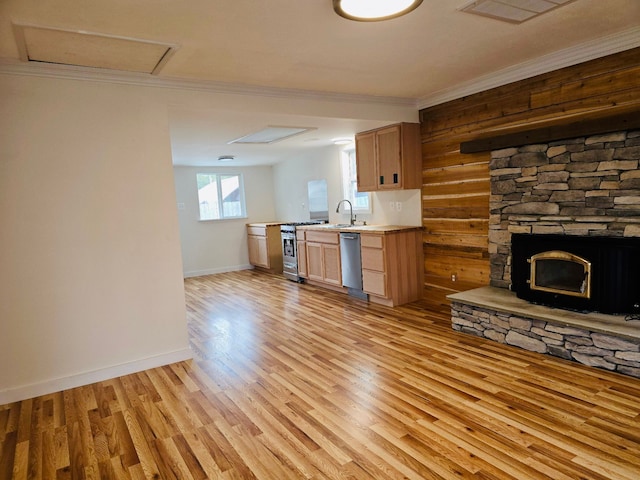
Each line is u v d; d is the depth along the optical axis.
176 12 2.19
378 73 3.50
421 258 4.95
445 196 4.56
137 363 3.32
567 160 3.33
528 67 3.52
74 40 2.48
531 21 2.58
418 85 4.00
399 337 3.79
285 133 4.89
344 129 4.91
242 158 6.91
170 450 2.24
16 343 2.89
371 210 5.70
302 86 3.80
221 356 3.57
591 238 3.03
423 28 2.57
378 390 2.80
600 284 2.99
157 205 3.33
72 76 2.96
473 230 4.28
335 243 5.48
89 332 3.13
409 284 4.88
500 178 3.86
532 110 3.61
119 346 3.25
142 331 3.33
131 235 3.25
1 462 2.20
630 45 2.91
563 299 3.21
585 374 2.82
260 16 2.29
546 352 3.18
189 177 7.55
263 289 6.22
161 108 3.31
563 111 3.38
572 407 2.44
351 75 3.52
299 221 7.55
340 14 2.17
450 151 4.43
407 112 4.66
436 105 4.53
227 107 3.60
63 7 2.07
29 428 2.52
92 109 3.04
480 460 2.02
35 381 2.96
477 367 3.05
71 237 3.03
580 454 2.03
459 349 3.42
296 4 2.15
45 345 2.99
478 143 3.98
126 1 2.04
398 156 4.68
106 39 2.49
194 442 2.31
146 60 2.89
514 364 3.06
